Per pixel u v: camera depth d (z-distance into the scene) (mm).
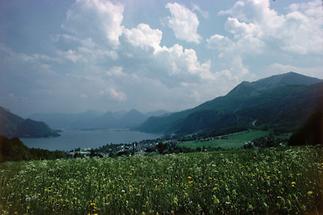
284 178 11281
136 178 15172
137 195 11203
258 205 9227
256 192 10148
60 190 13375
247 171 13727
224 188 10969
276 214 8672
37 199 11805
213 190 10789
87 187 13523
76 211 10375
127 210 10148
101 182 14438
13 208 10969
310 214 8219
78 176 17594
